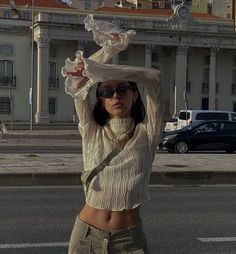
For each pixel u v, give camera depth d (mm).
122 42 3648
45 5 81188
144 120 3865
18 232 8633
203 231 8914
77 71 3613
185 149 25797
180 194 12969
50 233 8586
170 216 10133
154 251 7594
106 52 3691
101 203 3721
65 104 72188
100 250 3756
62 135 41625
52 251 7520
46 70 68812
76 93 3627
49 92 71375
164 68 77125
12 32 70250
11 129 50906
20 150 25594
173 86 77000
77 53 3609
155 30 72500
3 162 16828
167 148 25625
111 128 3840
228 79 79250
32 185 14055
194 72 77688
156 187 14172
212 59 75438
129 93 3830
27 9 80625
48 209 10656
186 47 73938
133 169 3730
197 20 81188
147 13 84500
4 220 9547
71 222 9430
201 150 26062
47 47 68750
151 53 73688
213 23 79562
